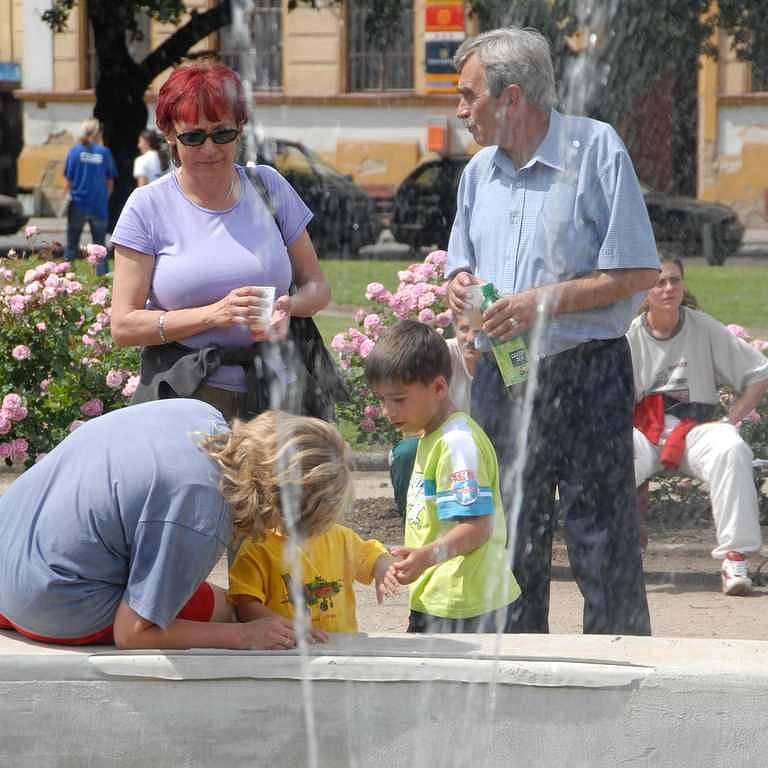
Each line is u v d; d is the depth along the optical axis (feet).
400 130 133.08
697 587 29.32
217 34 133.18
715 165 121.70
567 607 27.89
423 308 34.42
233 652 16.94
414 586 20.12
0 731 17.03
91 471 16.80
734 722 16.76
